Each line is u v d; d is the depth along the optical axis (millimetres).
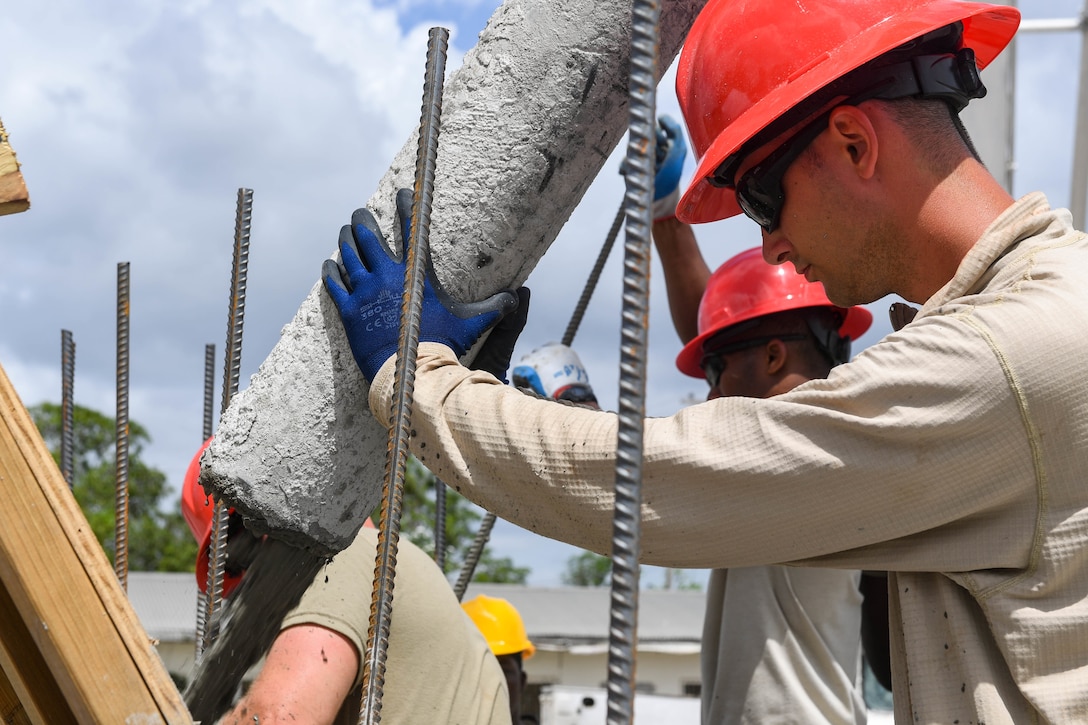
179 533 31188
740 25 1946
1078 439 1475
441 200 1920
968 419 1485
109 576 1183
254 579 2080
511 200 1926
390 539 1542
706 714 3084
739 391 3459
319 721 2148
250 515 1951
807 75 1820
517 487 1694
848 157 1800
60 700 1219
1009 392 1476
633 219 1129
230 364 2312
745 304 3424
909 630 1640
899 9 1848
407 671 2469
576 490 1638
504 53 1936
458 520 30938
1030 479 1504
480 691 2625
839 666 2824
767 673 2781
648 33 1141
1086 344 1472
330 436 1922
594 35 1906
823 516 1556
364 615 2324
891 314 2072
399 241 1950
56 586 1155
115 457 2762
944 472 1510
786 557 1602
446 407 1769
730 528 1590
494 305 1947
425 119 1677
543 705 6539
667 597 19938
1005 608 1532
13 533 1146
